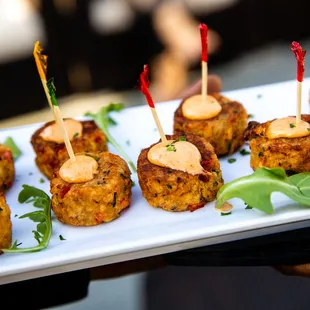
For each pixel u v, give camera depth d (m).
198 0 0.78
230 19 0.77
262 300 0.35
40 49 0.35
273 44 0.77
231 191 0.35
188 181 0.35
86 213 0.35
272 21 0.77
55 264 0.33
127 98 0.69
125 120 0.46
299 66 0.35
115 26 0.75
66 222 0.36
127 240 0.34
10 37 0.74
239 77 0.71
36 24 0.74
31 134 0.45
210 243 0.34
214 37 0.77
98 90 0.72
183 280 0.38
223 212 0.35
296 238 0.35
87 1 0.74
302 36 0.78
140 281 0.37
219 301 0.36
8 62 0.73
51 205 0.37
